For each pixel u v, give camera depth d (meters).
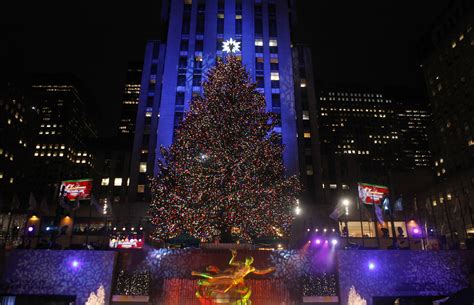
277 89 64.44
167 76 63.56
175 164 33.47
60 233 32.06
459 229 59.41
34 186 146.50
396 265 21.64
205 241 30.66
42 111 162.38
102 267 20.12
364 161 188.25
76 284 19.84
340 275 21.05
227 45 65.44
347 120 197.62
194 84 63.03
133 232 36.44
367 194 38.53
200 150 31.75
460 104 77.25
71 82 176.00
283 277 20.77
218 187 29.23
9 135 108.38
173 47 65.81
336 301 20.62
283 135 60.69
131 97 182.12
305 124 72.00
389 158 192.12
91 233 33.09
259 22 69.75
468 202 59.72
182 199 31.08
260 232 32.28
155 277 20.33
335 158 91.50
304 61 76.56
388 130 199.75
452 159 78.38
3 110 106.19
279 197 32.88
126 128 176.62
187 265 20.64
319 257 21.45
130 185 67.31
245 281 20.55
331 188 88.25
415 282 21.41
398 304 20.70
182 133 33.28
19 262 20.05
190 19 68.50
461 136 76.44
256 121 33.06
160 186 37.62
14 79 113.00
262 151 31.47
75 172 156.50
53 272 19.98
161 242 32.56
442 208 64.25
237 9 70.06
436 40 85.31
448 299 18.30
